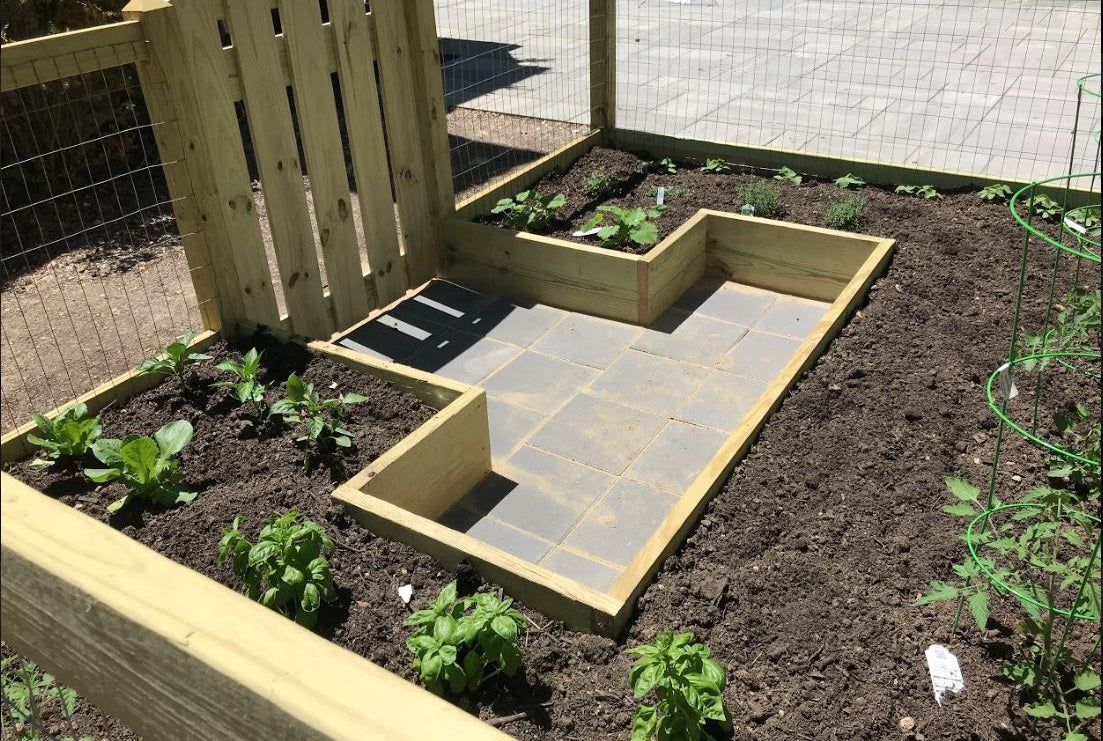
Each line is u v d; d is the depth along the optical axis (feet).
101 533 3.72
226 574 10.68
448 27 42.65
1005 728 8.75
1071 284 16.80
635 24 43.21
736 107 30.58
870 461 12.76
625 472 14.05
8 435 12.64
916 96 30.76
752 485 12.30
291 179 15.81
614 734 8.82
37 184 23.63
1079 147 25.39
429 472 12.78
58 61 12.17
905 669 9.47
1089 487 12.05
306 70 15.56
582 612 9.93
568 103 31.30
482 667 9.21
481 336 17.85
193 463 12.48
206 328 15.20
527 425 15.23
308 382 14.17
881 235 18.97
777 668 9.53
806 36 39.63
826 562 11.03
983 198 20.12
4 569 3.87
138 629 3.41
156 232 22.52
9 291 19.80
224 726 3.38
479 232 19.03
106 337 17.81
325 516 11.42
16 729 8.57
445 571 10.82
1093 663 8.93
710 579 10.69
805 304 18.70
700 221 19.11
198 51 13.73
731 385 16.05
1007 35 38.17
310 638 3.28
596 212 20.67
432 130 18.47
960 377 14.55
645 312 17.85
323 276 19.67
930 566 10.93
